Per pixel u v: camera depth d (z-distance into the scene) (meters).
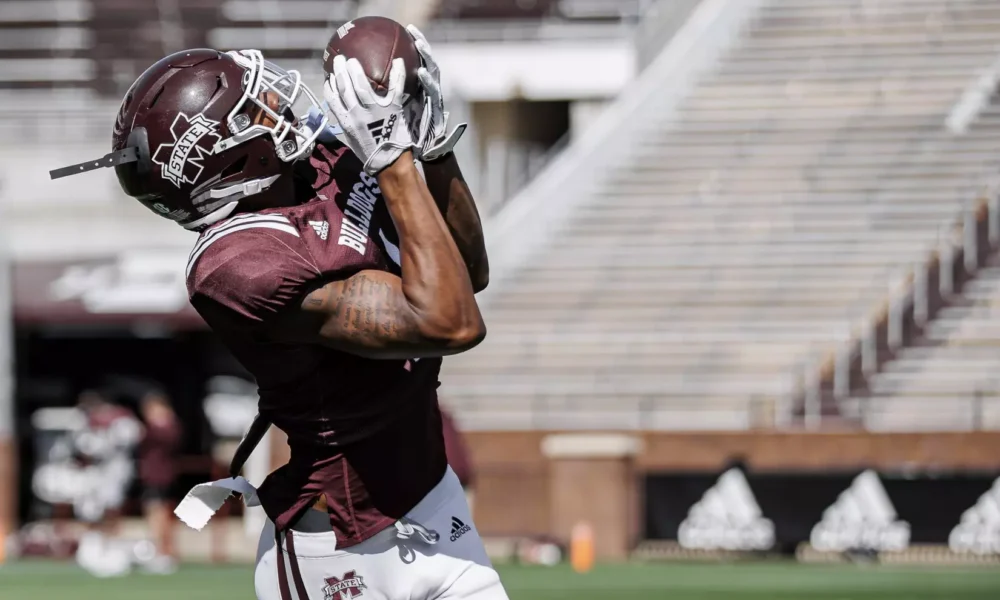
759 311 60.75
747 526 47.06
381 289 9.59
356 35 9.73
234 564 48.28
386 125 9.53
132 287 63.41
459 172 10.84
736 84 71.19
